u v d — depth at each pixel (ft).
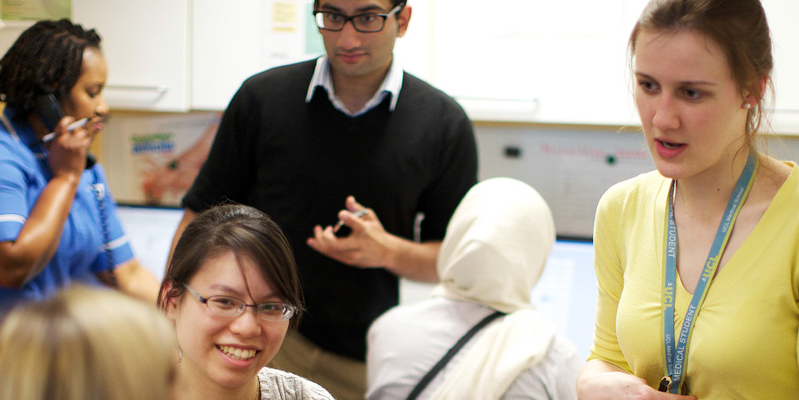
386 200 6.97
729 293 3.78
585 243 8.94
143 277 7.14
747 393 3.74
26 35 6.07
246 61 9.03
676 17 3.50
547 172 9.83
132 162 10.40
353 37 6.41
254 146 7.09
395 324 5.30
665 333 3.96
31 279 5.93
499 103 8.77
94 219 6.61
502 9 8.61
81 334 1.89
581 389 4.26
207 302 3.70
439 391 4.93
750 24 3.49
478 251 5.24
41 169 6.07
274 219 7.02
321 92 6.91
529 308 5.39
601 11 8.45
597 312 4.56
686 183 4.00
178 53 9.05
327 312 7.03
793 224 3.68
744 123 3.75
